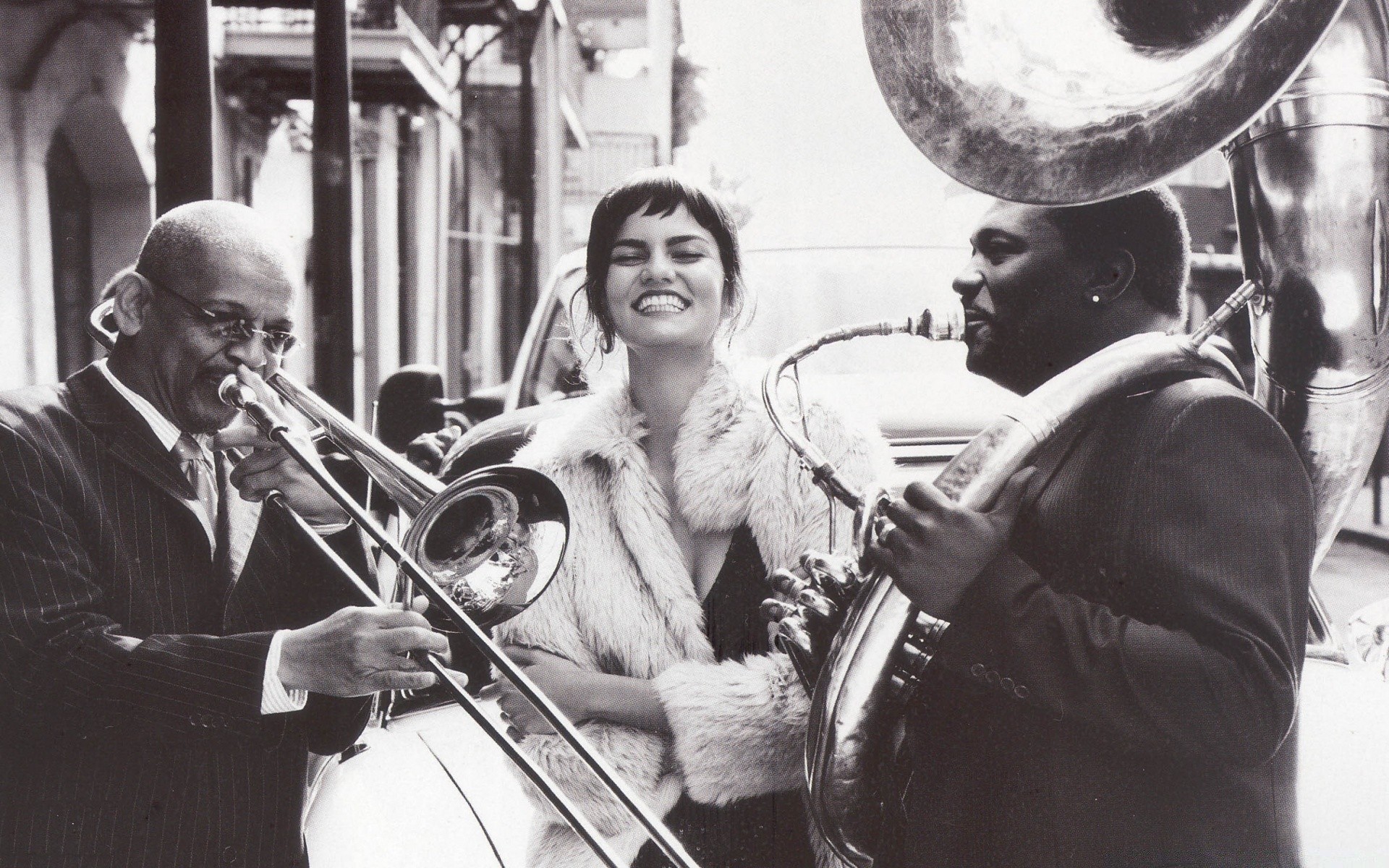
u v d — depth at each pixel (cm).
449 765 256
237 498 182
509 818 238
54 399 168
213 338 170
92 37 691
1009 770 150
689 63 425
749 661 178
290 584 176
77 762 159
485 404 477
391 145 1209
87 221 732
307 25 897
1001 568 149
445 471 322
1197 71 154
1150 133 156
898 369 327
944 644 153
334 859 224
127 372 173
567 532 174
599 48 1058
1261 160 185
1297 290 186
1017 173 161
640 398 195
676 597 181
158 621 165
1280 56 150
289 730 170
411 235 1255
